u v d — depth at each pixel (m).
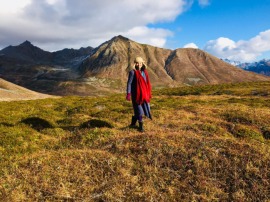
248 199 9.48
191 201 9.53
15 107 25.70
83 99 35.53
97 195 9.78
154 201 9.55
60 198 9.66
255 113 19.89
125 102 28.83
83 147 14.08
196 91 55.44
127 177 10.65
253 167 10.74
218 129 16.45
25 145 14.76
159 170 11.07
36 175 10.95
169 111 21.55
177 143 12.83
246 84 62.84
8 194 9.75
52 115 22.03
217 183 10.28
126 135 14.58
